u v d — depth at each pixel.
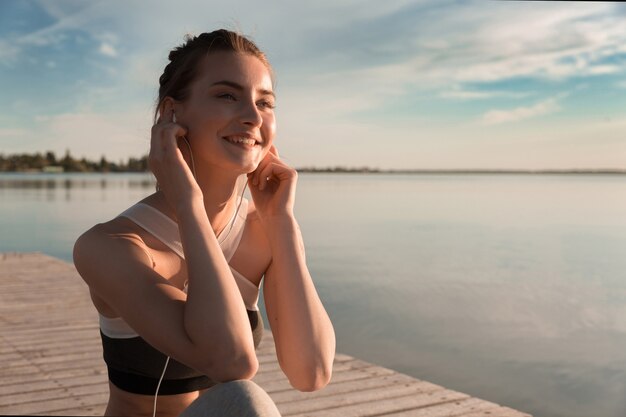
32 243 18.31
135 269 1.59
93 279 1.61
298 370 1.80
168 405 1.72
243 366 1.50
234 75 1.72
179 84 1.76
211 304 1.51
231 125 1.72
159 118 1.82
